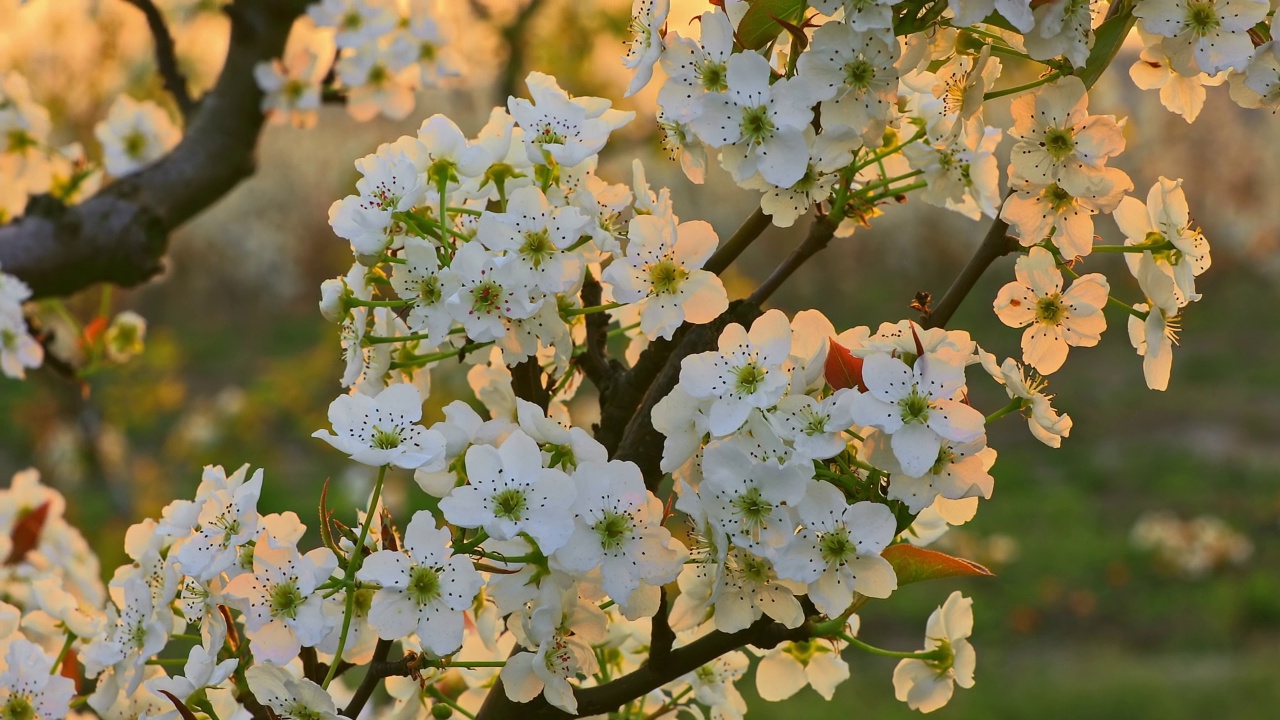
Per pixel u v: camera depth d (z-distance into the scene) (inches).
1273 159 506.6
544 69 139.9
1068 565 244.2
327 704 50.3
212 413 256.1
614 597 50.1
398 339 52.6
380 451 50.4
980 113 52.6
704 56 51.4
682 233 51.5
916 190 54.9
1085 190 51.5
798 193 52.5
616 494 50.4
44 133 76.1
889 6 50.4
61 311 83.8
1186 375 395.9
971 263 52.3
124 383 230.8
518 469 50.2
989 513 281.7
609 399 53.4
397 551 50.3
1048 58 50.8
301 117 77.4
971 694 180.4
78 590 63.6
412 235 52.4
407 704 53.4
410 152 52.4
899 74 50.9
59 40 150.6
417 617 50.1
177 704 50.3
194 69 121.9
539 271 51.4
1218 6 51.2
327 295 52.5
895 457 50.5
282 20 73.9
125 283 69.6
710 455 50.0
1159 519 275.7
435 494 51.2
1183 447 330.3
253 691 50.4
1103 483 305.0
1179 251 51.8
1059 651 206.7
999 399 343.0
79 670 56.7
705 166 52.1
